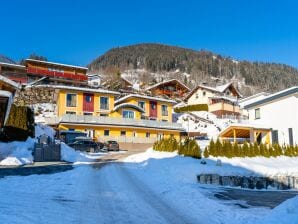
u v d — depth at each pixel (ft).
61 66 267.80
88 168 75.82
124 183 57.77
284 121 122.72
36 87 213.46
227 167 74.90
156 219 36.11
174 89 315.78
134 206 41.50
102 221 34.37
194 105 264.93
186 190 53.98
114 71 468.75
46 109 197.88
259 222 33.83
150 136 180.75
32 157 86.22
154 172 72.90
